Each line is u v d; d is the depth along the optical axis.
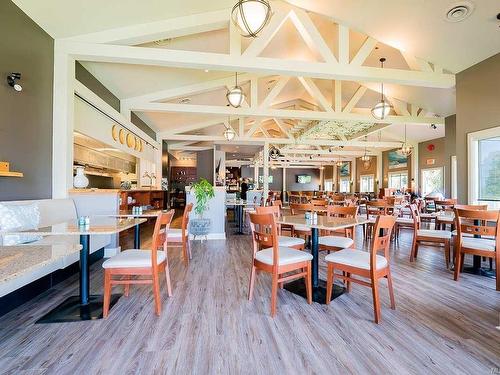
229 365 1.73
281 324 2.25
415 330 2.17
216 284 3.17
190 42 5.06
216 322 2.28
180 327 2.19
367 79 4.65
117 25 3.99
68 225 2.60
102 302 2.64
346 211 3.62
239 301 2.70
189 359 1.79
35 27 3.52
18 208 2.80
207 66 4.23
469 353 1.87
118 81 5.79
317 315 2.42
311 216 3.08
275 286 2.41
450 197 7.68
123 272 2.37
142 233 6.81
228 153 15.89
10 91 3.14
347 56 4.51
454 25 3.74
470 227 3.28
